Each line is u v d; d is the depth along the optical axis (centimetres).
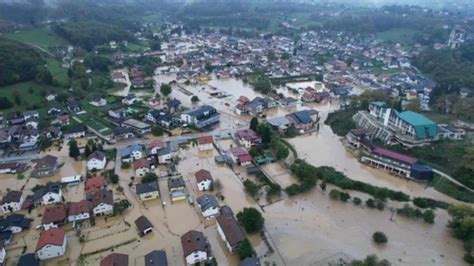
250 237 8356
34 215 9125
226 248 7994
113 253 7375
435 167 11412
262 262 7594
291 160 11956
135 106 16888
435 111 16700
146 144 12975
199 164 11700
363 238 8431
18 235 8412
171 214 9188
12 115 15012
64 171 11256
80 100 17512
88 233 8438
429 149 12106
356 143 12950
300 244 8194
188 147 12888
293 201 9838
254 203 9712
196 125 14512
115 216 9062
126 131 13475
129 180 10681
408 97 18638
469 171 10488
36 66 19325
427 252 8019
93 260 7606
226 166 11581
